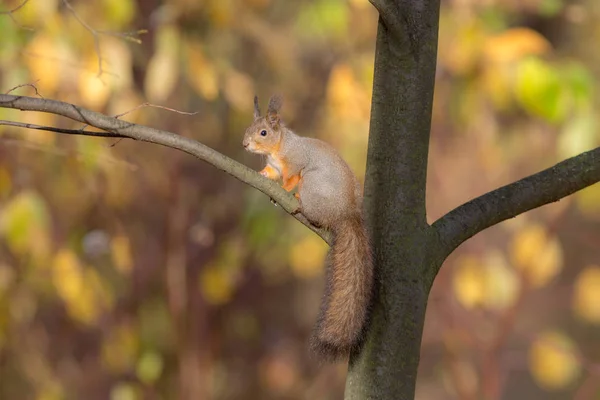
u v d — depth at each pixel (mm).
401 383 5195
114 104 10234
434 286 12789
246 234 12984
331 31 12883
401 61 5270
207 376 13484
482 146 12086
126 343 12742
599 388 14539
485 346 12328
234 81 11492
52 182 11289
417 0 5309
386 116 5301
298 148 6973
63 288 10891
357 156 11688
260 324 14523
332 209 6070
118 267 11961
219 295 12906
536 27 14953
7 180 10609
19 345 12922
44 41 9359
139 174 12508
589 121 10336
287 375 14234
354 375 5281
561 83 10062
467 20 11266
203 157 5223
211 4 11680
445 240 5285
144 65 11594
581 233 14602
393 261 5238
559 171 5422
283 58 13211
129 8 10039
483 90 10938
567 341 11773
